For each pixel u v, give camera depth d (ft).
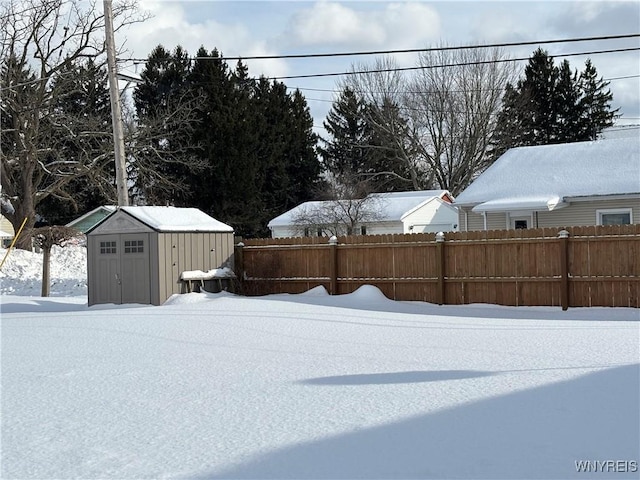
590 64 180.65
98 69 119.65
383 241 64.03
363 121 193.57
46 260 78.38
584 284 55.31
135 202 154.30
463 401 22.66
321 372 28.25
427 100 171.73
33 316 54.65
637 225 53.26
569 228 55.62
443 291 60.90
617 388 24.00
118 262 66.08
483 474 15.94
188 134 137.08
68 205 160.04
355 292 63.57
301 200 180.96
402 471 16.25
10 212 124.77
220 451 18.04
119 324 46.42
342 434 19.29
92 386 26.66
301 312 52.08
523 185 88.07
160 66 154.40
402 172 182.19
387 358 31.32
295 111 185.47
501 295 58.75
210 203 145.59
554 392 23.59
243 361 31.32
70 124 122.42
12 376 29.04
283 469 16.56
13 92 115.24
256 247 70.69
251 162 146.72
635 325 43.52
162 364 31.04
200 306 57.36
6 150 126.72
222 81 146.51
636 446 17.75
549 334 38.86
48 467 17.13
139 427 20.57
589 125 176.55
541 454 17.22
